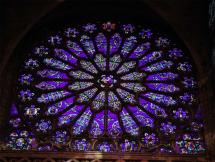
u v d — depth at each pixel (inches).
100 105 975.6
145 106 976.9
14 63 1017.5
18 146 920.9
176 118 960.3
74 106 975.6
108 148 915.4
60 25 1085.8
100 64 1032.8
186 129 943.7
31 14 1042.7
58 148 914.1
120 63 1034.1
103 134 932.6
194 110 968.3
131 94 990.4
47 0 1055.0
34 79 1008.2
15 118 958.4
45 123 952.3
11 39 1010.7
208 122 930.1
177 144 924.6
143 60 1041.5
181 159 881.5
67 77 1015.0
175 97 988.6
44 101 981.8
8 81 991.0
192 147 922.1
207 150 895.1
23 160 879.1
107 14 1092.5
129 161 881.5
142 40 1070.4
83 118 959.6
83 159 881.5
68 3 1072.2
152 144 922.7
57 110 971.3
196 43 1016.2
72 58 1042.7
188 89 998.4
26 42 1053.2
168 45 1062.4
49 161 879.7
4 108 960.9
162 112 967.6
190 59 1037.8
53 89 996.6
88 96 988.6
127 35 1078.4
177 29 1031.0
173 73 1023.6
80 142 924.0
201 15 1043.3
